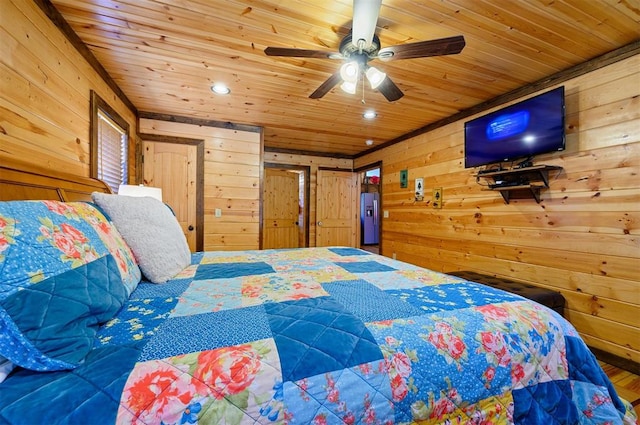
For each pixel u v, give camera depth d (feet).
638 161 6.16
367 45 5.37
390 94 6.97
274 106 10.21
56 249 2.41
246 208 12.12
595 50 6.64
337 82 6.64
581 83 7.16
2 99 3.99
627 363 6.31
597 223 6.83
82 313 2.32
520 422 2.69
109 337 2.39
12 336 1.86
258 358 2.19
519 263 8.63
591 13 5.45
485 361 2.68
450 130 11.18
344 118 11.49
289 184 18.75
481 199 9.91
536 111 7.68
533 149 7.77
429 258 12.17
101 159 7.78
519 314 3.19
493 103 9.40
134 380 1.90
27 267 2.08
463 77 8.01
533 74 7.80
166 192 10.98
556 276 7.66
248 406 1.98
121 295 3.03
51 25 5.20
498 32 6.03
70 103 5.88
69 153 5.84
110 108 7.98
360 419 2.20
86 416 1.69
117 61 7.19
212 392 1.95
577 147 7.21
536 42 6.36
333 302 3.36
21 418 1.63
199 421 1.86
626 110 6.36
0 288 1.88
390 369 2.39
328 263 5.82
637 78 6.20
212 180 11.62
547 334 3.07
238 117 11.36
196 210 11.35
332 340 2.49
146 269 4.05
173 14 5.50
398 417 2.31
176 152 11.13
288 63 7.33
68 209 3.01
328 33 6.13
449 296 3.67
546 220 7.90
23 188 3.78
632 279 6.25
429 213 12.18
